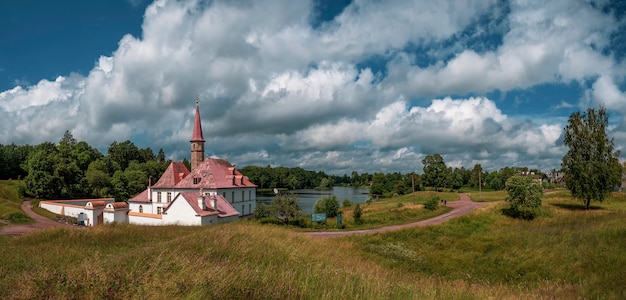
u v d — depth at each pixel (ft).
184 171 211.00
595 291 51.24
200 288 30.09
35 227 151.12
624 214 128.88
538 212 152.25
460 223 136.98
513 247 94.94
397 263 83.05
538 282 66.95
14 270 48.55
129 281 31.27
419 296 38.34
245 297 30.53
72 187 288.30
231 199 193.77
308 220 165.58
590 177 161.79
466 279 70.08
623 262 68.44
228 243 53.06
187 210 141.38
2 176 370.94
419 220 172.24
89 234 86.74
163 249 47.24
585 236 92.48
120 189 313.73
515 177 156.46
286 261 48.85
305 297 32.19
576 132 167.32
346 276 42.11
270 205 163.02
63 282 31.35
